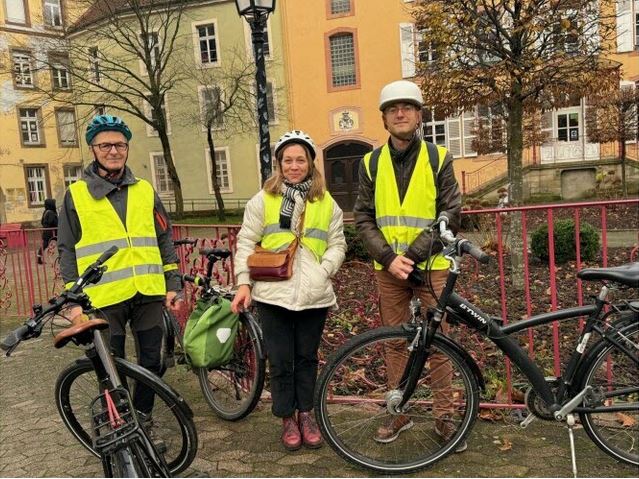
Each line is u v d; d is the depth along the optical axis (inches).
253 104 937.5
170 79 909.8
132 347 210.8
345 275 197.8
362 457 114.3
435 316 108.8
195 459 122.3
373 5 900.0
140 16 853.2
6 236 295.1
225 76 937.5
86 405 116.6
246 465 119.0
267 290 119.0
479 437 123.2
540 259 296.2
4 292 312.2
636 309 105.7
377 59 907.4
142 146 1047.6
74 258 117.7
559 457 113.7
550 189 826.8
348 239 271.4
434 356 115.3
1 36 1034.7
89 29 912.3
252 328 135.4
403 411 115.6
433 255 113.4
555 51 285.0
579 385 107.2
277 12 942.4
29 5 1064.8
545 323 109.2
